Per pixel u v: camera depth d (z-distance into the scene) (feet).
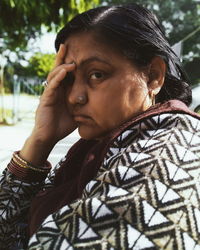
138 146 2.58
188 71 8.87
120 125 2.93
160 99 3.30
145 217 2.26
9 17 18.17
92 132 3.02
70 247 2.30
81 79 2.97
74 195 3.05
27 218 4.05
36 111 3.95
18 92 31.89
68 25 3.09
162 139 2.60
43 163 4.05
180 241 2.25
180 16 55.47
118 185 2.39
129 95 2.89
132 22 2.93
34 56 79.77
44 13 17.40
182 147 2.57
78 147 3.67
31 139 3.96
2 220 4.00
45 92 3.85
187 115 2.83
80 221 2.37
